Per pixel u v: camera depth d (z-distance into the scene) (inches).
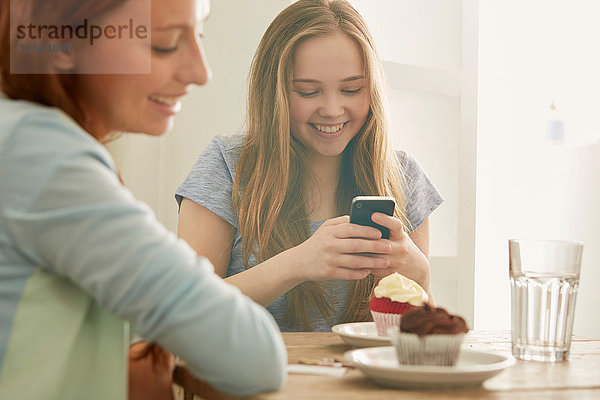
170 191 93.0
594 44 136.2
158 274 26.8
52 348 27.9
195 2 31.0
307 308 64.3
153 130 32.5
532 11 130.0
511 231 127.0
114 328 29.9
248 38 98.0
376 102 65.8
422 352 32.5
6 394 27.0
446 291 104.5
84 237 26.5
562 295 38.7
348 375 33.8
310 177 68.7
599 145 123.1
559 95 133.0
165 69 30.6
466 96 107.4
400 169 72.5
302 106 63.8
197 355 27.4
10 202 26.9
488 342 47.4
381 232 53.5
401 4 105.5
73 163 26.9
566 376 34.4
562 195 130.1
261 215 65.6
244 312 28.5
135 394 35.3
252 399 28.5
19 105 29.0
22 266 27.5
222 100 96.1
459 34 109.8
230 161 68.5
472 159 107.0
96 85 30.4
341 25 63.6
